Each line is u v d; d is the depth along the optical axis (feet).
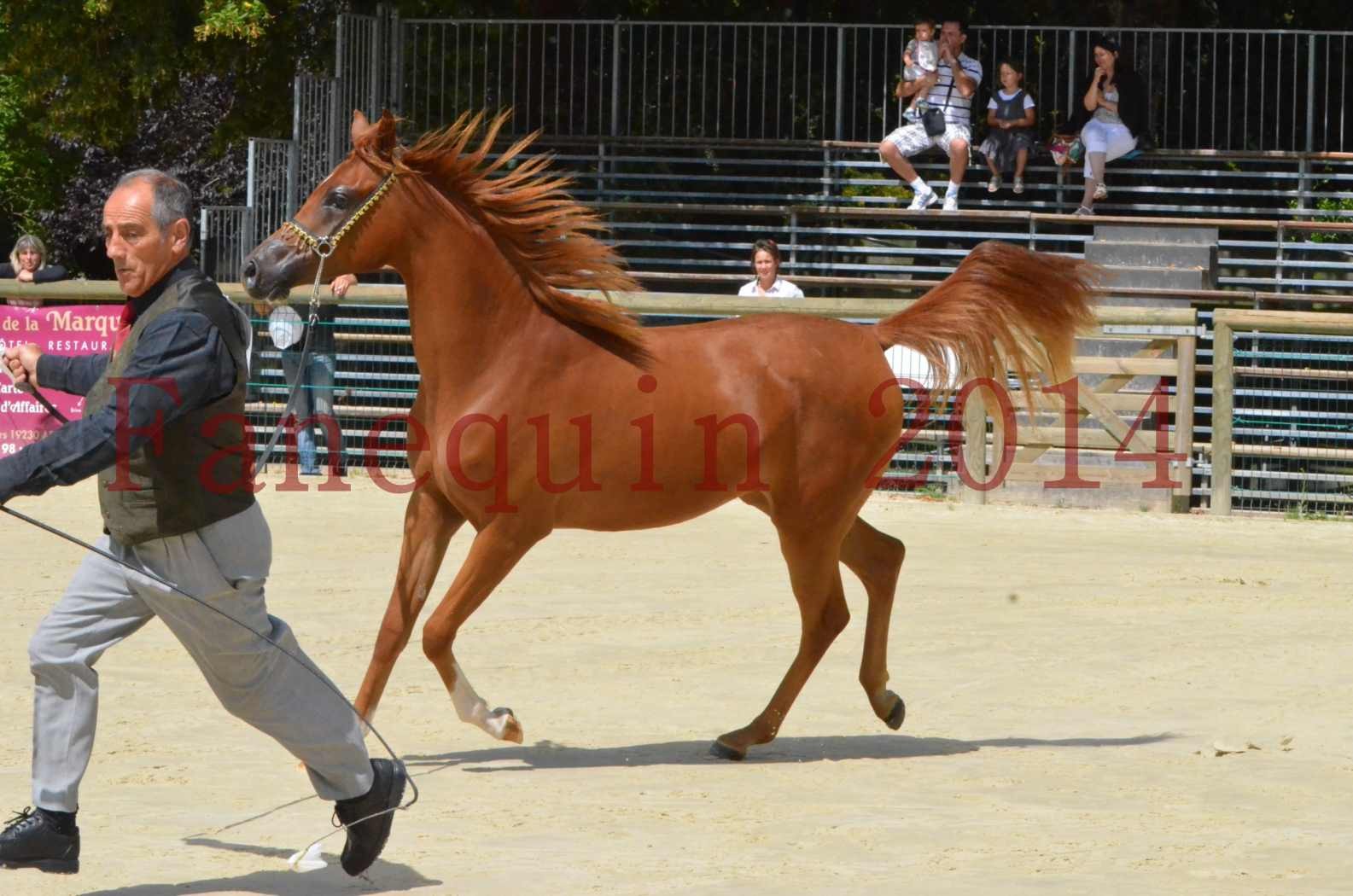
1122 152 84.89
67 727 21.08
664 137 90.74
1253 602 46.78
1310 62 88.63
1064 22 96.63
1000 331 33.53
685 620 43.42
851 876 23.09
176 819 25.61
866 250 86.48
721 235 91.04
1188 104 94.79
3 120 129.59
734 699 35.53
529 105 92.68
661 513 30.71
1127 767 29.96
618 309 30.30
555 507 29.89
